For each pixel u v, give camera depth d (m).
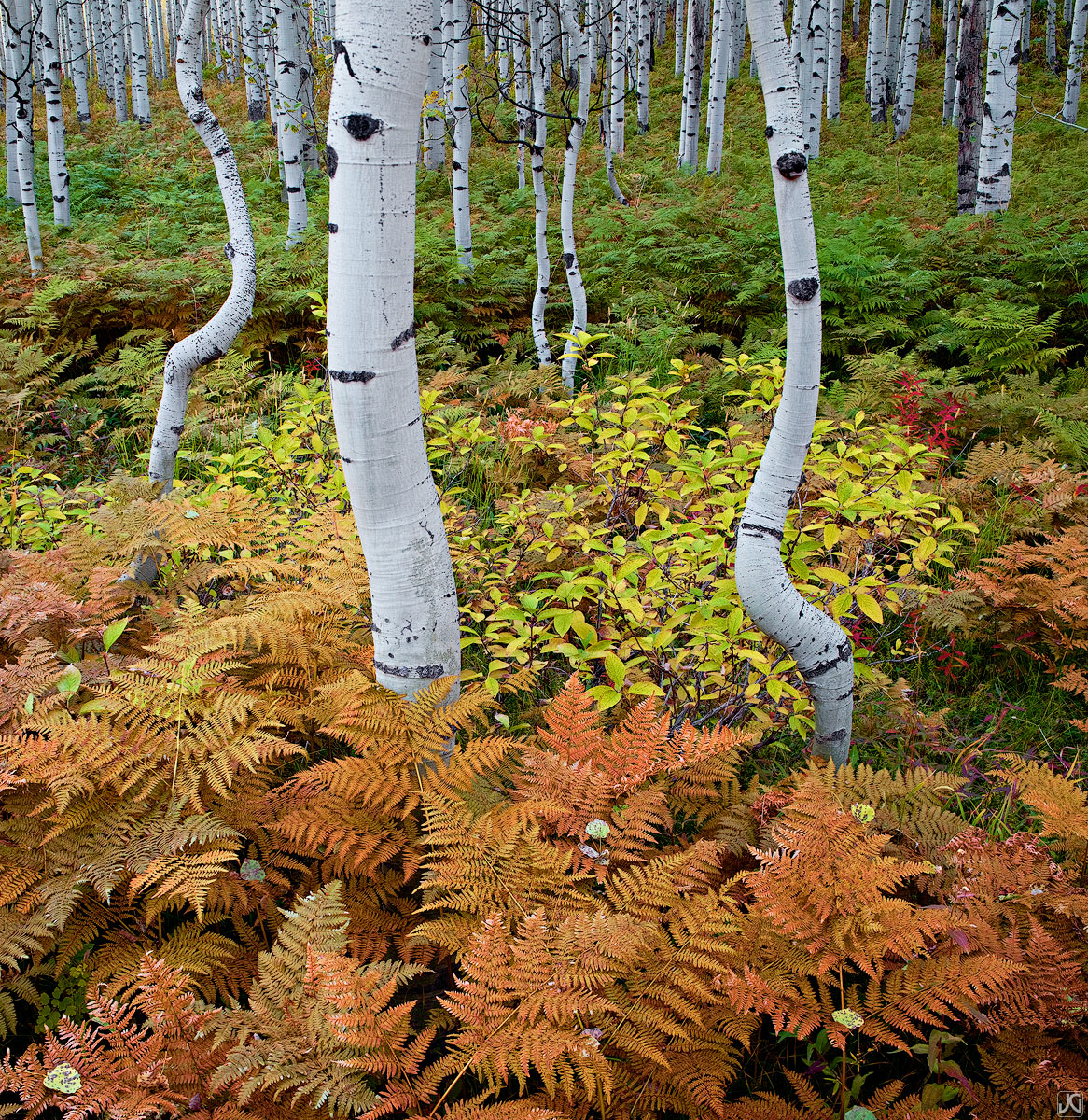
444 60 13.68
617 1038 1.91
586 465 4.68
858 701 3.51
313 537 3.56
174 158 17.16
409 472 2.33
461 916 2.17
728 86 23.84
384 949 2.24
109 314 7.91
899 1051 2.15
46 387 6.84
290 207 10.94
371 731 2.46
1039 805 2.43
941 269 8.19
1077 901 2.19
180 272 7.86
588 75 6.67
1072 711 3.64
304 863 2.50
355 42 1.99
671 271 8.27
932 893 2.41
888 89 23.67
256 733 2.40
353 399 2.21
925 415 5.80
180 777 2.36
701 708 3.20
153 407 6.26
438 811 2.26
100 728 2.37
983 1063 2.05
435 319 7.79
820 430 3.69
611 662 2.77
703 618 2.85
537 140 6.93
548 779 2.48
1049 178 12.95
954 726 3.56
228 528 3.46
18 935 2.09
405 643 2.51
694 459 3.68
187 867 2.11
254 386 6.88
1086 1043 2.06
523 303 8.39
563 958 1.95
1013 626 3.90
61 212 11.82
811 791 2.39
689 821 2.83
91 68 36.94
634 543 3.77
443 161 15.22
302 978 1.97
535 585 4.00
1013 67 10.37
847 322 7.37
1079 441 5.41
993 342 6.73
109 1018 1.84
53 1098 1.73
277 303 7.65
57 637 3.01
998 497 4.88
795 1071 2.14
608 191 13.00
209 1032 1.91
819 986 2.08
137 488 3.62
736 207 10.48
